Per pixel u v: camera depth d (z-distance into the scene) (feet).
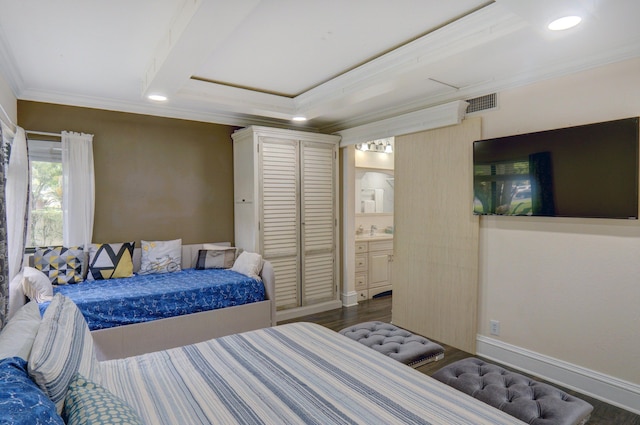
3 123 8.86
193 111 13.64
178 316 10.15
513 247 9.83
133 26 7.23
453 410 4.30
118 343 9.22
